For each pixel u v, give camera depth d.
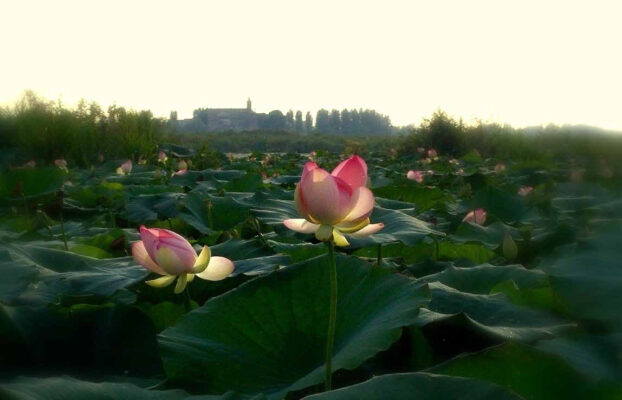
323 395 1.32
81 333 2.14
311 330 2.12
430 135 21.48
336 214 1.80
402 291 2.12
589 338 1.75
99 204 6.61
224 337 2.09
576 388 1.50
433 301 2.37
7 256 2.51
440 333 2.06
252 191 6.81
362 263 2.29
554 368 1.54
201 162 13.66
